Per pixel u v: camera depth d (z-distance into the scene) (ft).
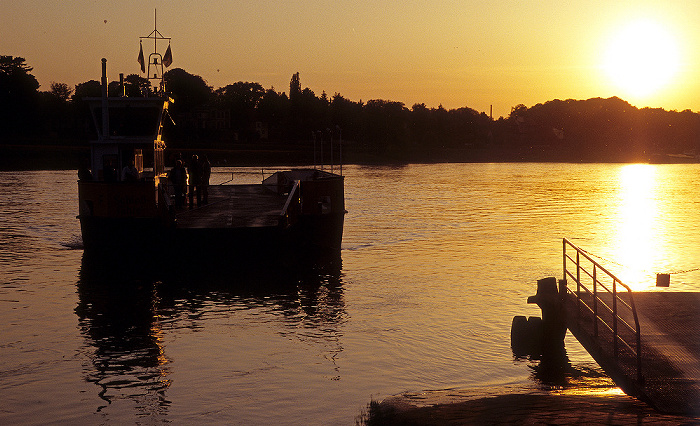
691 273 94.58
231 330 63.52
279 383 49.57
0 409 44.80
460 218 170.30
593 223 161.48
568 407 36.81
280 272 90.94
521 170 586.86
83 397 46.91
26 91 535.60
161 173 112.88
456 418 35.42
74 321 66.49
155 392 47.91
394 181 367.25
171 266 88.38
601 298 54.60
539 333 57.11
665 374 37.91
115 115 104.78
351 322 66.28
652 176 498.28
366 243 122.21
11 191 250.57
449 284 84.94
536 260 104.37
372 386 49.01
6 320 66.59
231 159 564.71
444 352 56.54
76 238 124.47
